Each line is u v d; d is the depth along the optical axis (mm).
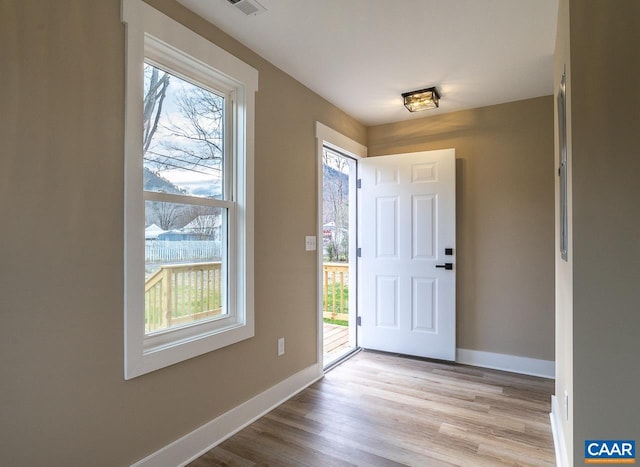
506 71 2652
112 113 1572
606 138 1341
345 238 6070
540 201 3107
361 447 2000
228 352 2172
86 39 1486
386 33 2160
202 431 1977
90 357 1496
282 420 2309
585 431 1358
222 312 2219
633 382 1306
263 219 2455
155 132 1855
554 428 2109
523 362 3145
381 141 3830
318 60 2494
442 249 3395
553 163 3051
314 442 2053
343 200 6086
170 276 1915
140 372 1667
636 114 1310
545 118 3100
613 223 1328
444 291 3383
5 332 1268
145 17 1692
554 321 3045
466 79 2785
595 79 1354
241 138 2275
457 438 2086
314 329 2986
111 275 1568
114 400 1581
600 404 1342
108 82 1560
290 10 1933
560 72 1850
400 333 3578
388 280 3635
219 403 2102
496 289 3264
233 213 2277
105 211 1547
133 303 1640
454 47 2316
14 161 1288
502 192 3254
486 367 3266
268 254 2502
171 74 1945
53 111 1387
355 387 2822
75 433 1450
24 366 1312
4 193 1264
